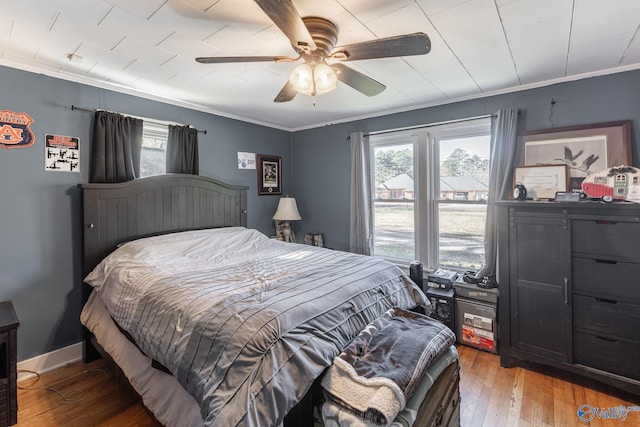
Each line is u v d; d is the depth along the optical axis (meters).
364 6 1.51
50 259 2.39
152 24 1.70
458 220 3.21
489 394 2.07
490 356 2.57
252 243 3.07
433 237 3.35
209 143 3.46
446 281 2.87
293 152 4.43
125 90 2.75
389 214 3.68
